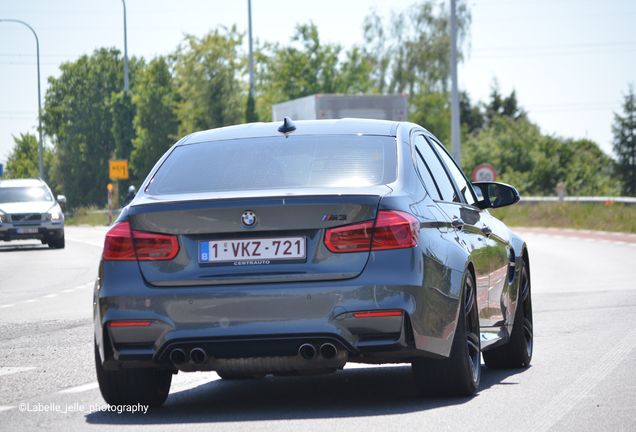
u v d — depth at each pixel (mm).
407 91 189125
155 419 15172
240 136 17188
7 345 26266
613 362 19938
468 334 16328
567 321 27781
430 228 15242
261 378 19844
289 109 90062
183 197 15000
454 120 103250
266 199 14438
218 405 16469
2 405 16859
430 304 14523
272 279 14297
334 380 19031
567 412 14656
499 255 19234
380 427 13781
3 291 44906
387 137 16812
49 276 52844
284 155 16281
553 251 60969
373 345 14172
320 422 14344
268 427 14078
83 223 158750
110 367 15047
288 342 14242
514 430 13383
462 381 15734
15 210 79000
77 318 32844
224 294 14305
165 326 14461
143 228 14883
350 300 14109
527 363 20328
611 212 93688
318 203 14375
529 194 163000
